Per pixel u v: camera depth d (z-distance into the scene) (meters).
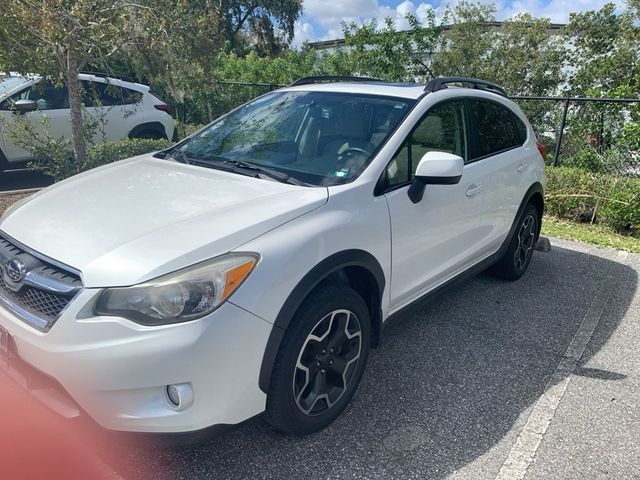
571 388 3.10
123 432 2.03
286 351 2.27
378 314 2.88
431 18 11.88
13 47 5.29
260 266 2.15
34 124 6.73
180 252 2.06
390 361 3.29
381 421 2.71
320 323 2.43
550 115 10.45
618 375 3.26
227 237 2.17
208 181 2.81
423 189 2.95
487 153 3.88
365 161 2.86
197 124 13.28
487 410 2.85
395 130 3.04
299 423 2.45
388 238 2.79
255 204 2.45
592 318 4.02
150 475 2.29
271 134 3.38
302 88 3.77
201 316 2.00
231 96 12.90
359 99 3.37
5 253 2.36
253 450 2.46
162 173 2.98
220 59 14.27
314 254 2.34
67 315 2.02
